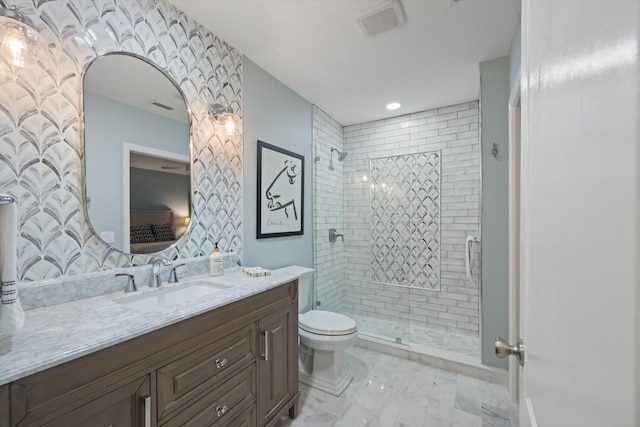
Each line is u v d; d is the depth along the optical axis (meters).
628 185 0.23
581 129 0.33
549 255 0.46
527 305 0.64
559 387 0.40
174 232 1.52
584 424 0.31
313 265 2.79
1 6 0.95
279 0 1.48
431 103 2.80
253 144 2.06
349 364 2.34
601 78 0.28
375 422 1.66
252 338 1.35
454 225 2.87
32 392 0.67
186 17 1.60
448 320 2.89
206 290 1.49
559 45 0.42
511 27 1.69
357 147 3.34
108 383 0.81
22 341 0.77
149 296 1.28
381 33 1.75
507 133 2.02
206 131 1.70
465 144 2.81
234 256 1.87
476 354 2.33
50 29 1.08
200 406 1.08
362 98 2.68
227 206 1.84
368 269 3.19
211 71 1.74
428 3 1.50
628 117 0.22
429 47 1.89
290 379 1.64
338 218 3.27
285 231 2.38
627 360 0.22
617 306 0.24
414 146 3.04
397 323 2.98
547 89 0.48
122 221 1.30
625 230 0.23
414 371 2.23
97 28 1.22
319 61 2.05
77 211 1.15
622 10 0.23
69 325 0.88
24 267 1.01
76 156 1.15
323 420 1.67
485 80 2.07
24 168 1.02
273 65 2.11
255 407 1.36
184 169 1.58
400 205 3.10
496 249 2.08
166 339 0.97
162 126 1.47
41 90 1.06
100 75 1.23
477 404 1.82
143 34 1.39
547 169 0.48
